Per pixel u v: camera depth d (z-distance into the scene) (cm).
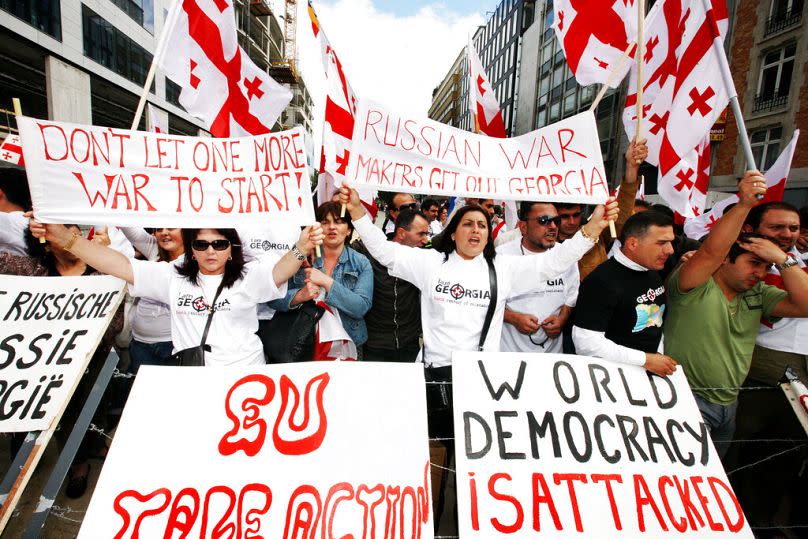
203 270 232
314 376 194
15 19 1373
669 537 181
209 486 174
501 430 192
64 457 179
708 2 304
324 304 290
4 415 195
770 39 1521
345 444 183
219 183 233
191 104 327
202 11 319
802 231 316
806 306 227
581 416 200
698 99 313
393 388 194
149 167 229
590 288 232
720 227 228
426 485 179
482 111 448
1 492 180
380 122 263
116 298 228
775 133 1516
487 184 267
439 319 251
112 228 343
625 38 355
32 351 209
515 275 253
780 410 271
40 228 216
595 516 181
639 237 225
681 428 205
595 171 258
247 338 235
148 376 190
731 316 245
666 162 336
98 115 2248
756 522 277
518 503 180
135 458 176
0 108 1797
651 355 215
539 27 3192
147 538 166
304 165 229
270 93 370
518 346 301
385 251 260
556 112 2902
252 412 188
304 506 173
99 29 1769
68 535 252
